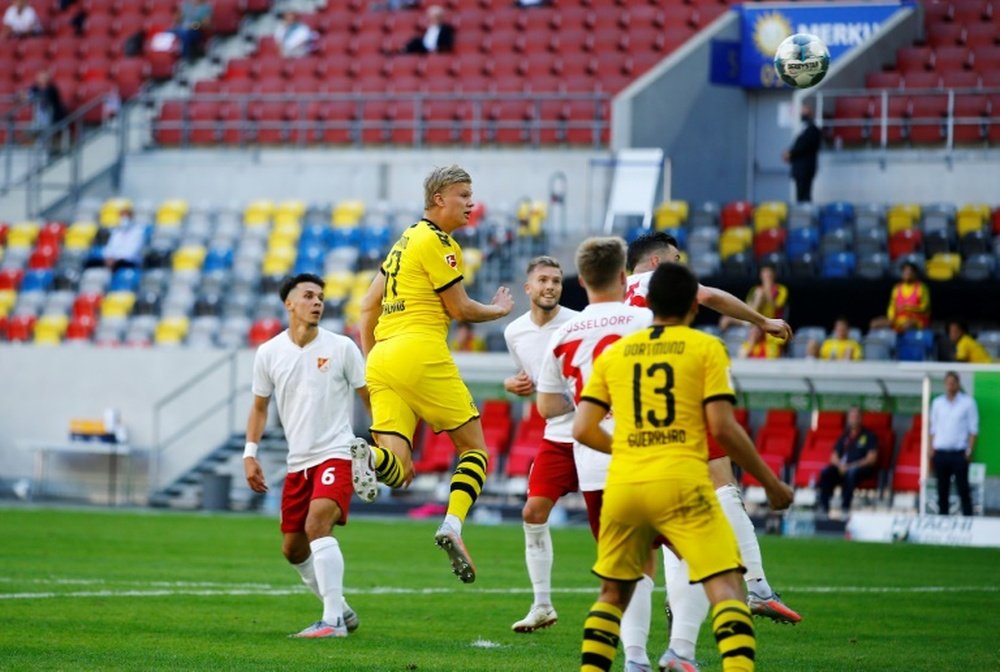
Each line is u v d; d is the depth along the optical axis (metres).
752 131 103.56
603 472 27.62
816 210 88.62
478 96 99.88
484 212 93.44
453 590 43.50
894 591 44.81
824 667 29.41
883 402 75.06
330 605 32.88
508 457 81.50
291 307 33.03
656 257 30.34
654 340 22.58
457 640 32.62
